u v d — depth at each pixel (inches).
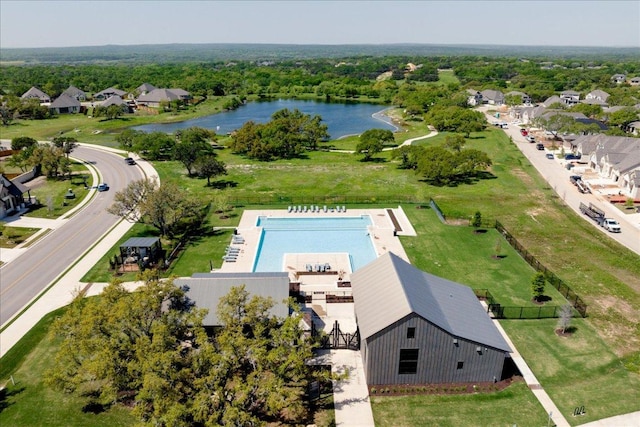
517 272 2048.5
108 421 1216.8
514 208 2834.6
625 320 1691.7
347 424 1205.7
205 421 1017.5
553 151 4338.1
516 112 6210.6
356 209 2827.3
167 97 7224.4
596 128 4500.5
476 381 1368.1
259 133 4446.4
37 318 1705.2
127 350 1180.5
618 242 2362.2
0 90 7805.1
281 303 1524.4
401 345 1306.6
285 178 3516.2
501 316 1696.6
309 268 2047.2
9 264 2135.8
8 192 2778.1
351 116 6815.9
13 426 1196.5
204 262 2133.4
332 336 1550.2
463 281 1964.8
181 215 2383.1
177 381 1079.0
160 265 2060.8
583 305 1763.0
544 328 1641.2
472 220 2534.5
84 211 2832.2
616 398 1300.4
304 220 2677.2
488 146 4530.0
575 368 1429.6
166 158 4141.2
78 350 1189.7
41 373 1402.6
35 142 4173.2
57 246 2327.8
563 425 1203.2
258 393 1138.0
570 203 2938.0
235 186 3321.9
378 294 1446.9
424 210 2802.7
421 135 5157.5
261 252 2271.2
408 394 1322.6
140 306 1218.0
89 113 6658.5
